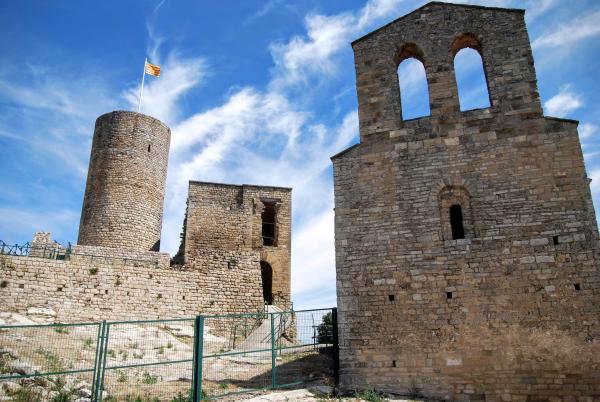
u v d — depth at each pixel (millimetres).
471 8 16453
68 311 21719
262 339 22844
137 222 33406
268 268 33969
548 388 12031
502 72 15336
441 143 15125
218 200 33438
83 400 11672
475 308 13148
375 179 15375
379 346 13562
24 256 21672
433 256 13984
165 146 37438
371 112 16266
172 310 24562
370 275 14352
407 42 16734
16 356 14234
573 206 13352
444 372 12812
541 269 13000
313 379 14727
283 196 34906
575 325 12328
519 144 14406
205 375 15664
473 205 14156
